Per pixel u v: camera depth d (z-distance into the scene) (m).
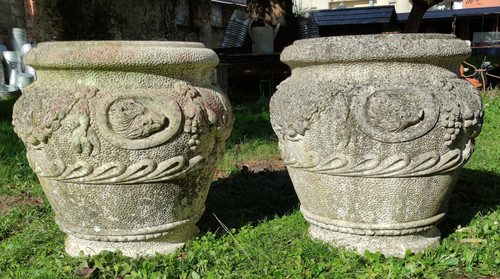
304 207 3.47
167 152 2.95
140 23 15.70
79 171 2.92
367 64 2.97
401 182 3.00
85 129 2.83
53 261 3.19
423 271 2.93
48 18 12.73
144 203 3.07
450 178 3.12
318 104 2.98
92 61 2.83
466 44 3.15
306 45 3.12
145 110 2.86
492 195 4.27
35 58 2.99
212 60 3.23
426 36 3.01
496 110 8.27
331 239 3.33
